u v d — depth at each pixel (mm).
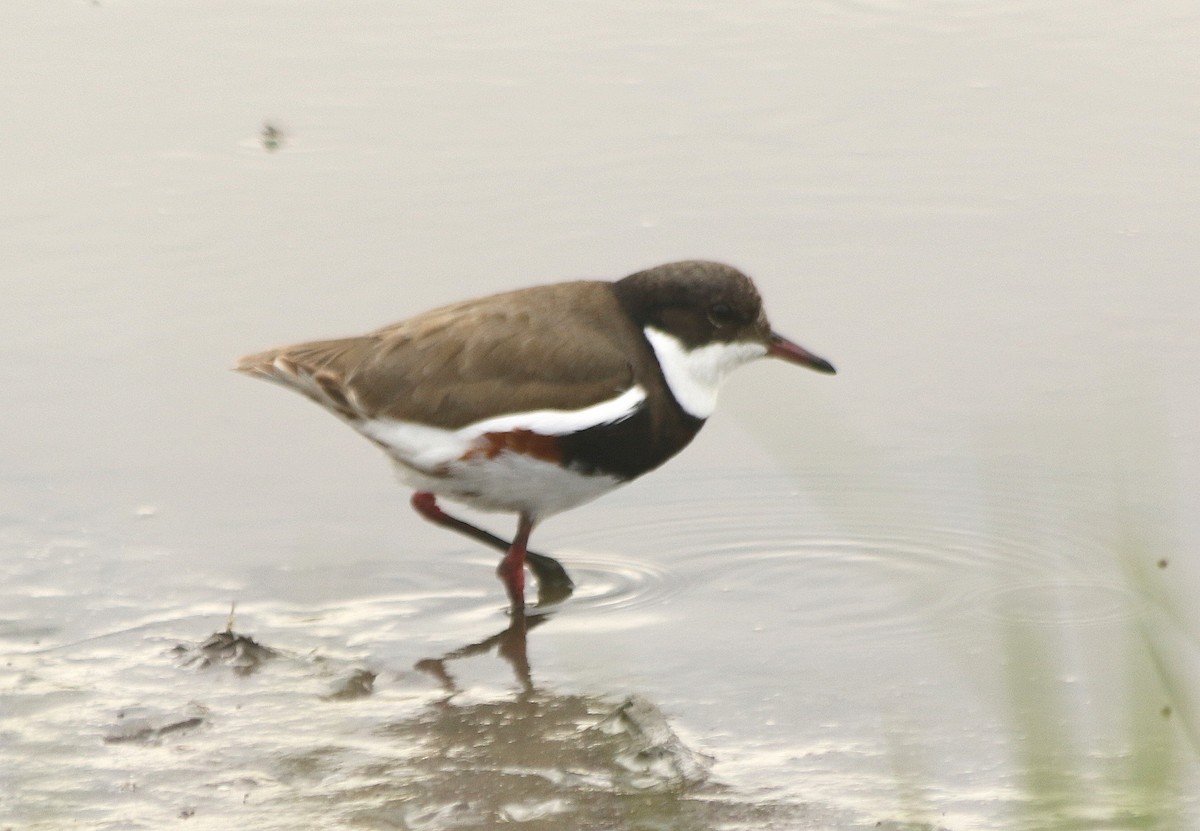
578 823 8805
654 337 12055
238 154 18438
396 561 12453
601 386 11656
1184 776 9273
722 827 8781
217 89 19766
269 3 21906
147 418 14227
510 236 16844
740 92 19656
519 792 9133
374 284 16078
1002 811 8969
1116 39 20703
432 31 21234
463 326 11742
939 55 20438
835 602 11742
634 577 12242
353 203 17516
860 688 10500
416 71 20203
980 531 12672
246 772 9391
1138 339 15000
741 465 13820
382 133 18859
